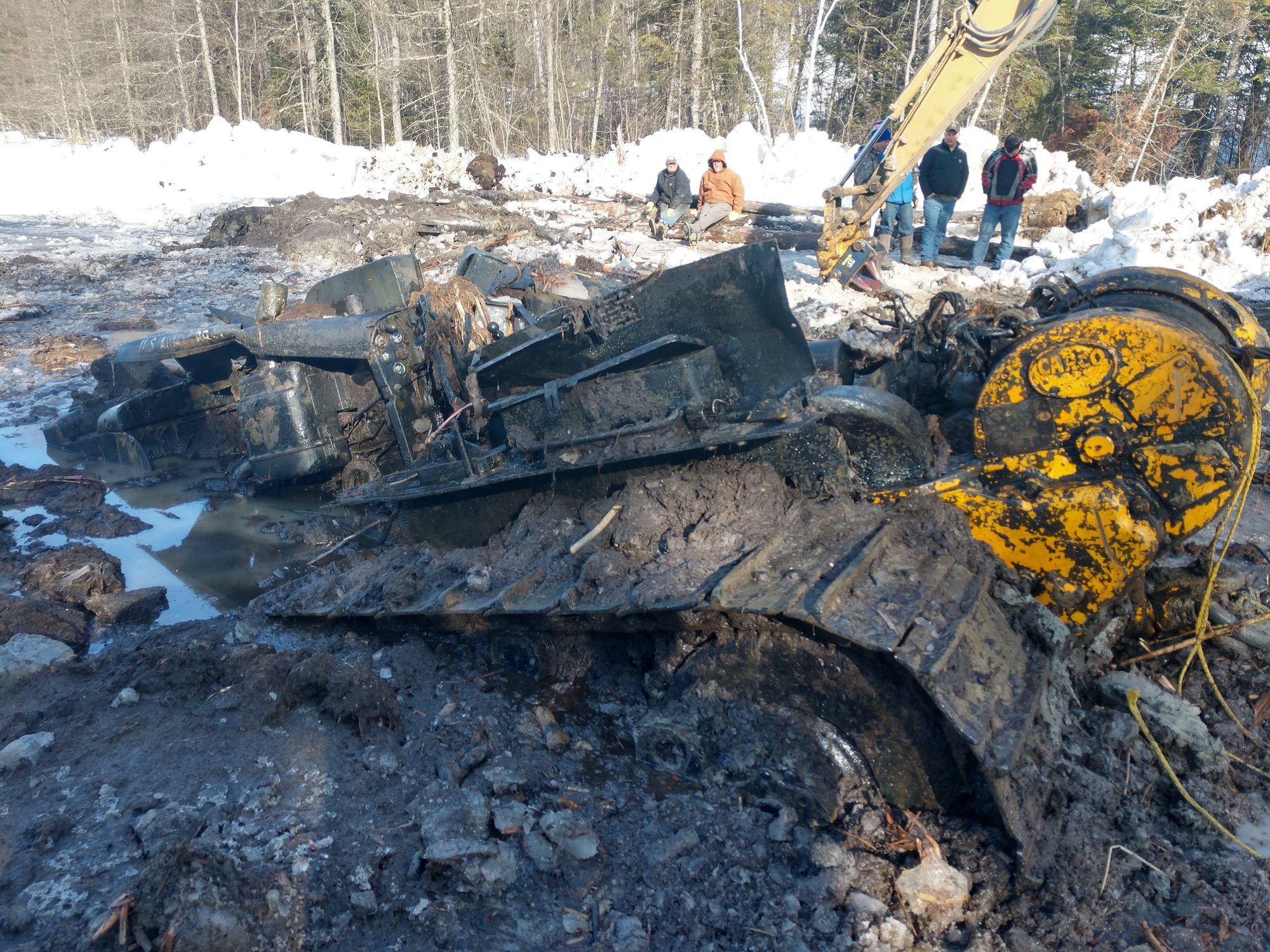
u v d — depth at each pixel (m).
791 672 3.21
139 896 2.73
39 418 7.89
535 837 3.04
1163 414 3.32
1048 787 3.04
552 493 4.38
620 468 4.13
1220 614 3.98
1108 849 3.02
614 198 18.20
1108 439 3.39
